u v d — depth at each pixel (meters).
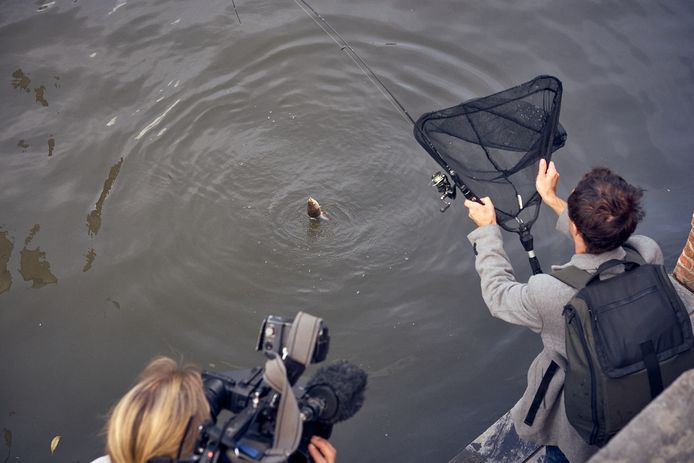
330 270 6.81
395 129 8.07
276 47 8.71
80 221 6.95
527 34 8.75
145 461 2.04
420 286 6.68
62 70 8.26
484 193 3.73
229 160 7.70
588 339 2.88
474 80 8.38
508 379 5.98
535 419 3.41
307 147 7.91
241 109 8.17
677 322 2.93
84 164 7.43
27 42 8.55
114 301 6.39
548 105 3.79
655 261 3.22
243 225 7.14
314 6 9.12
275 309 6.47
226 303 6.48
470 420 5.72
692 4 9.00
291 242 7.04
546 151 3.76
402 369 6.07
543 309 3.00
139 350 6.08
